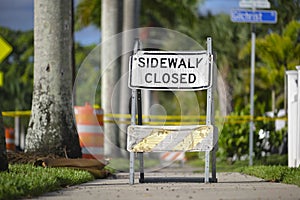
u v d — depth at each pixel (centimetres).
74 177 2494
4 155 2386
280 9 5778
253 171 3034
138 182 2583
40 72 3145
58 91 3131
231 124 4372
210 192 2102
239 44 7256
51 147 3106
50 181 2189
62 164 2831
